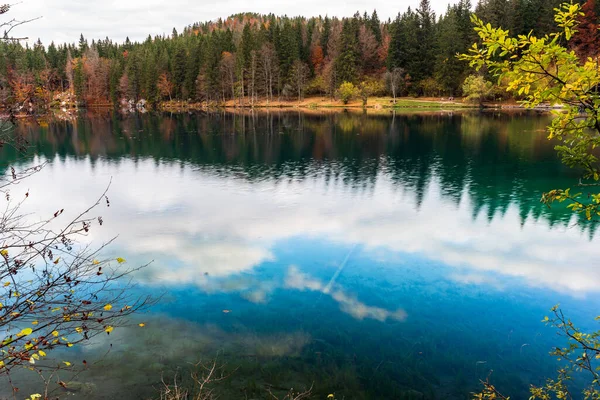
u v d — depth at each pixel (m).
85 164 26.50
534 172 23.25
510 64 3.32
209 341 7.79
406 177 22.50
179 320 8.52
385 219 15.45
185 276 10.61
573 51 3.11
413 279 10.67
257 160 27.80
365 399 6.27
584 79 3.11
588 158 3.46
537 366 7.17
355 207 16.95
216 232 13.97
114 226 14.35
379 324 8.53
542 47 3.10
